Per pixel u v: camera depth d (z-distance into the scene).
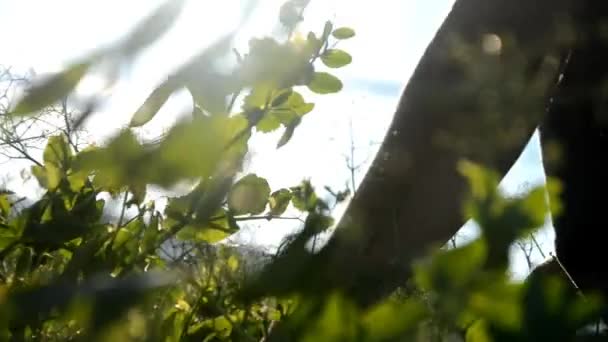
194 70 0.37
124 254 0.87
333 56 0.77
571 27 0.66
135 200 0.83
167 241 0.86
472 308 0.42
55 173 0.97
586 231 1.09
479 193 0.45
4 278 0.89
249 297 0.47
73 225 0.90
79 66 0.36
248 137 0.70
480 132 0.52
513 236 0.43
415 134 0.74
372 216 0.74
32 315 0.39
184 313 0.78
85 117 0.36
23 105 0.35
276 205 0.88
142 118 0.39
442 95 0.62
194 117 0.41
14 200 1.01
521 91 0.53
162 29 0.36
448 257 0.43
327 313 0.46
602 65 0.95
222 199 0.63
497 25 0.76
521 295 0.43
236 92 0.41
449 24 0.78
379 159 0.77
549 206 0.46
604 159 1.06
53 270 0.91
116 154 0.40
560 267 0.99
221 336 0.79
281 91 0.75
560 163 1.07
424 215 0.74
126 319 0.39
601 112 0.67
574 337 0.42
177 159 0.40
